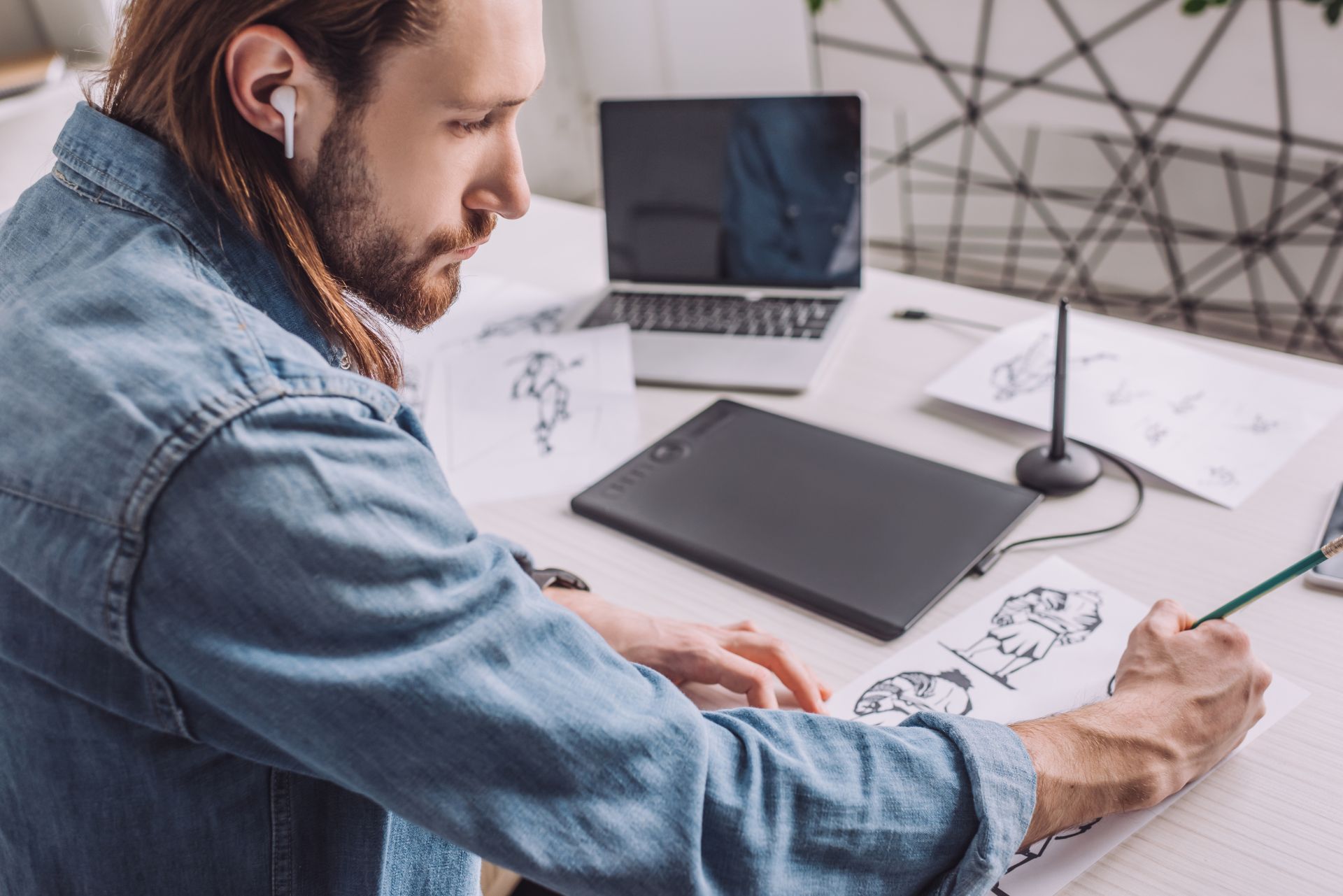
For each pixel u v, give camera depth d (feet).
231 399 1.39
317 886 1.89
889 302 4.02
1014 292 8.89
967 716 2.15
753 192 3.91
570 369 3.62
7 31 4.81
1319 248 7.38
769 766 1.69
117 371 1.41
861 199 3.80
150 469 1.34
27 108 4.44
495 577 1.58
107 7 4.66
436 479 1.61
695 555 2.79
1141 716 2.01
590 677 1.62
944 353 3.67
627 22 8.78
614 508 2.98
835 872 1.71
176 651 1.40
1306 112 6.22
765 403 3.48
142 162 1.64
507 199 1.82
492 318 4.07
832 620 2.57
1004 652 2.41
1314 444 3.01
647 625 2.48
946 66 7.41
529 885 3.24
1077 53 6.81
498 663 1.53
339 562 1.41
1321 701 2.22
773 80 8.36
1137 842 1.97
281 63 1.52
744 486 3.02
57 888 1.77
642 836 1.55
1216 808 2.02
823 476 3.03
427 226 1.75
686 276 4.10
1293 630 2.40
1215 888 1.87
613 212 4.09
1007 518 2.80
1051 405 3.27
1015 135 8.07
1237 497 2.84
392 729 1.44
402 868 2.03
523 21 1.61
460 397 3.55
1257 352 3.46
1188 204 7.72
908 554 2.70
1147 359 3.45
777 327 3.82
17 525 1.42
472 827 1.50
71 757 1.65
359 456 1.49
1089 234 8.29
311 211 1.71
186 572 1.37
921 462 3.06
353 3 1.47
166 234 1.62
